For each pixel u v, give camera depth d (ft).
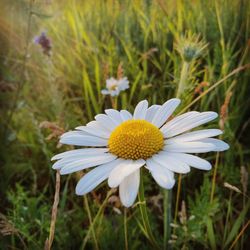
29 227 0.34
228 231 0.34
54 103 0.44
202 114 0.26
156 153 0.24
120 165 0.23
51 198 0.40
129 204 0.21
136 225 0.36
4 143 0.46
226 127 0.37
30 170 0.44
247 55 0.44
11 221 0.32
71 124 0.42
